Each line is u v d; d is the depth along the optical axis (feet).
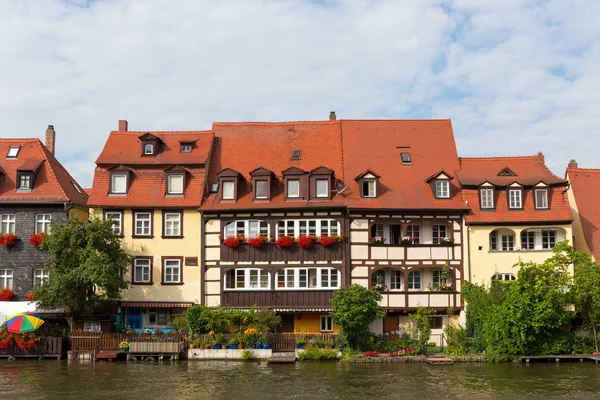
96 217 117.08
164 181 128.67
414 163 133.80
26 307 118.62
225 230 125.39
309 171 125.80
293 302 121.90
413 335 115.55
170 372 97.50
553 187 127.13
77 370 99.45
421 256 124.26
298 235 124.16
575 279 109.70
